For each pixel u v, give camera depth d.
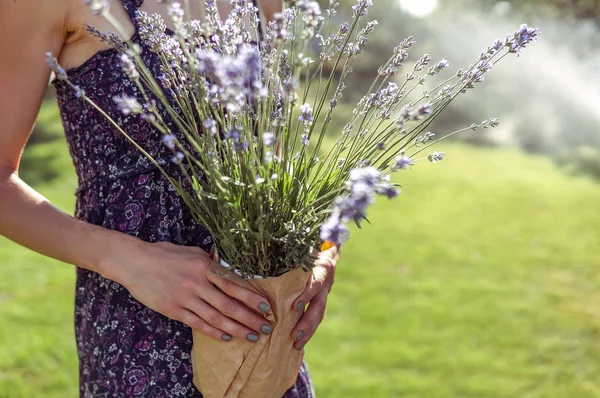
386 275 4.05
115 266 1.08
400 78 4.07
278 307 1.06
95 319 1.18
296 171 1.03
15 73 1.08
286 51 1.04
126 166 1.15
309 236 1.01
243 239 1.01
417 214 5.64
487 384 2.76
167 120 1.13
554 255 4.57
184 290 1.06
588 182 7.30
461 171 7.57
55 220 1.09
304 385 1.27
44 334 3.04
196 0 1.20
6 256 4.12
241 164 0.98
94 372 1.18
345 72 1.06
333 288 3.79
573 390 2.76
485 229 5.22
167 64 1.05
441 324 3.34
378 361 2.91
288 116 1.04
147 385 1.15
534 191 6.67
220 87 0.96
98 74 1.11
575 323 3.40
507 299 3.72
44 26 1.08
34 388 2.60
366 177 0.82
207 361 1.09
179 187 1.05
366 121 1.13
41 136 7.88
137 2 1.13
